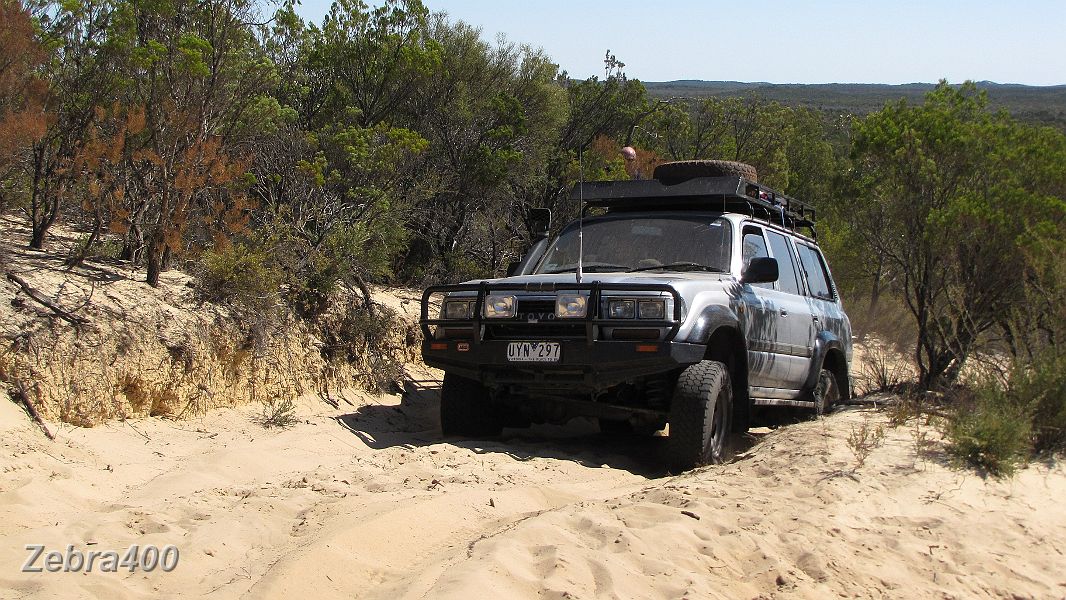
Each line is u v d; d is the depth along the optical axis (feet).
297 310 30.09
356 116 42.19
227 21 30.04
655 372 23.25
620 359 23.11
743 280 26.04
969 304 30.25
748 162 72.23
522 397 26.20
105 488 18.48
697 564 15.15
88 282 24.76
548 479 21.57
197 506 17.06
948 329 31.07
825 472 20.42
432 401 32.14
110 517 15.99
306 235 32.09
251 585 13.26
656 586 14.07
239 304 27.27
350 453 23.86
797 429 25.30
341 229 32.30
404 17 45.21
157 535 15.23
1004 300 29.76
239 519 15.99
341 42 44.27
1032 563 16.76
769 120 74.13
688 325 23.35
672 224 27.81
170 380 24.02
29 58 26.13
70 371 21.63
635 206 29.94
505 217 48.62
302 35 41.93
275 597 12.78
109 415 22.35
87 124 28.25
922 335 31.86
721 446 24.39
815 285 32.58
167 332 24.45
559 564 14.10
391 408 29.96
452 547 15.69
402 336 34.83
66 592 12.59
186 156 27.66
